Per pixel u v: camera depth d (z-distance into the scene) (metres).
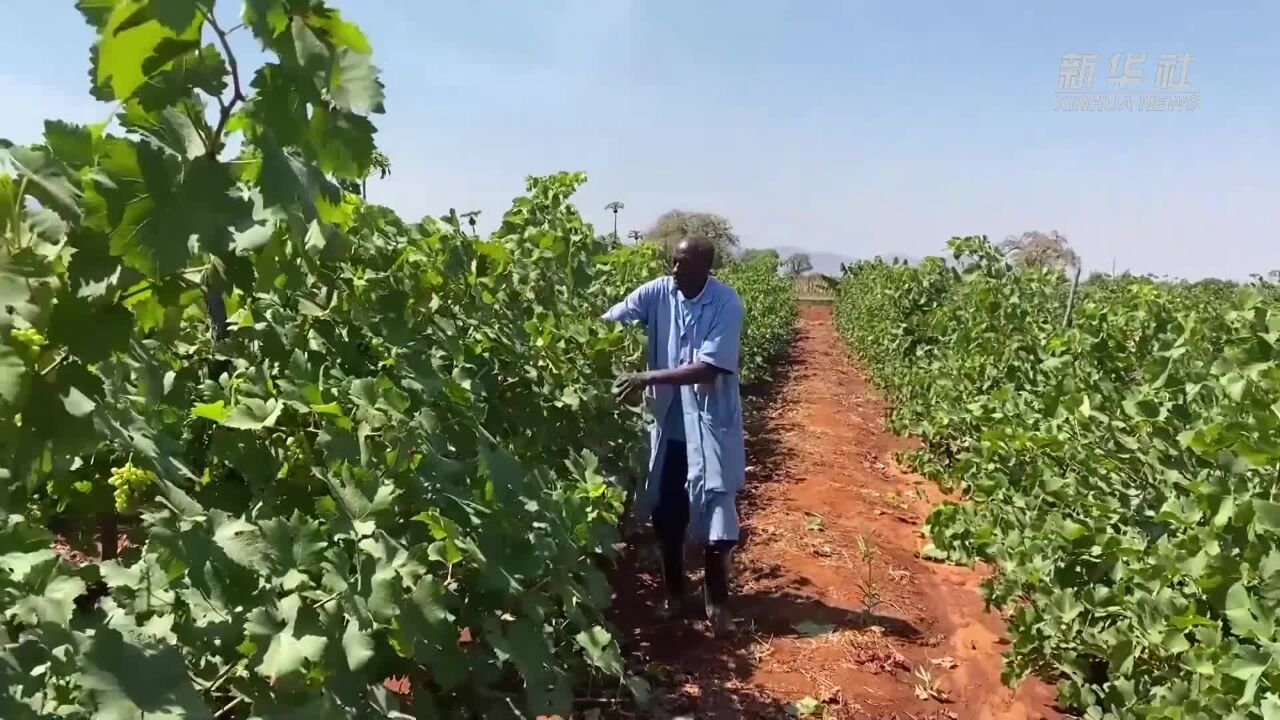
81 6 1.01
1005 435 4.45
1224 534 2.74
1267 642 2.33
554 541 2.55
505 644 2.25
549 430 3.86
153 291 1.40
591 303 5.58
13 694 1.22
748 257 27.55
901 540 5.89
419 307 3.08
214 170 1.11
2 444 1.17
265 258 1.65
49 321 1.15
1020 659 3.71
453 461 2.46
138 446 1.45
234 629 1.61
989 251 7.63
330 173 1.20
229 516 1.77
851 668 3.91
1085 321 5.34
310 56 1.11
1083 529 3.41
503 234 4.95
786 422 9.89
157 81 1.07
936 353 8.55
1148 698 3.10
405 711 2.14
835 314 23.97
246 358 2.31
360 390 2.20
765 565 5.13
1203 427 3.04
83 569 1.85
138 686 1.24
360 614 1.69
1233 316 4.49
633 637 4.18
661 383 3.88
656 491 4.26
